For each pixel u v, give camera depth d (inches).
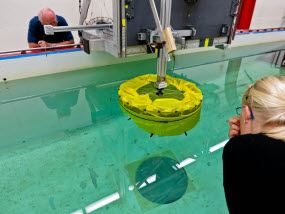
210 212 51.8
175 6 68.2
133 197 55.2
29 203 52.5
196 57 146.1
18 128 78.3
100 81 108.6
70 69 107.0
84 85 105.3
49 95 97.2
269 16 179.0
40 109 89.4
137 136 77.9
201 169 64.9
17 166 62.8
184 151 71.9
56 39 102.3
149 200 54.7
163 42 49.7
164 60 55.4
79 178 60.1
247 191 22.4
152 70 120.2
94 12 121.6
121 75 114.7
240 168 23.1
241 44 157.5
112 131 79.8
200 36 77.5
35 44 99.0
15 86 97.5
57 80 105.7
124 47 68.2
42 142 72.8
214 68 133.2
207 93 106.7
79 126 81.5
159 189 57.7
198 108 55.2
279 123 22.6
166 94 59.0
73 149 70.6
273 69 137.3
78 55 105.6
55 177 60.1
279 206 19.8
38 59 97.1
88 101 96.0
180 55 144.3
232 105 98.0
